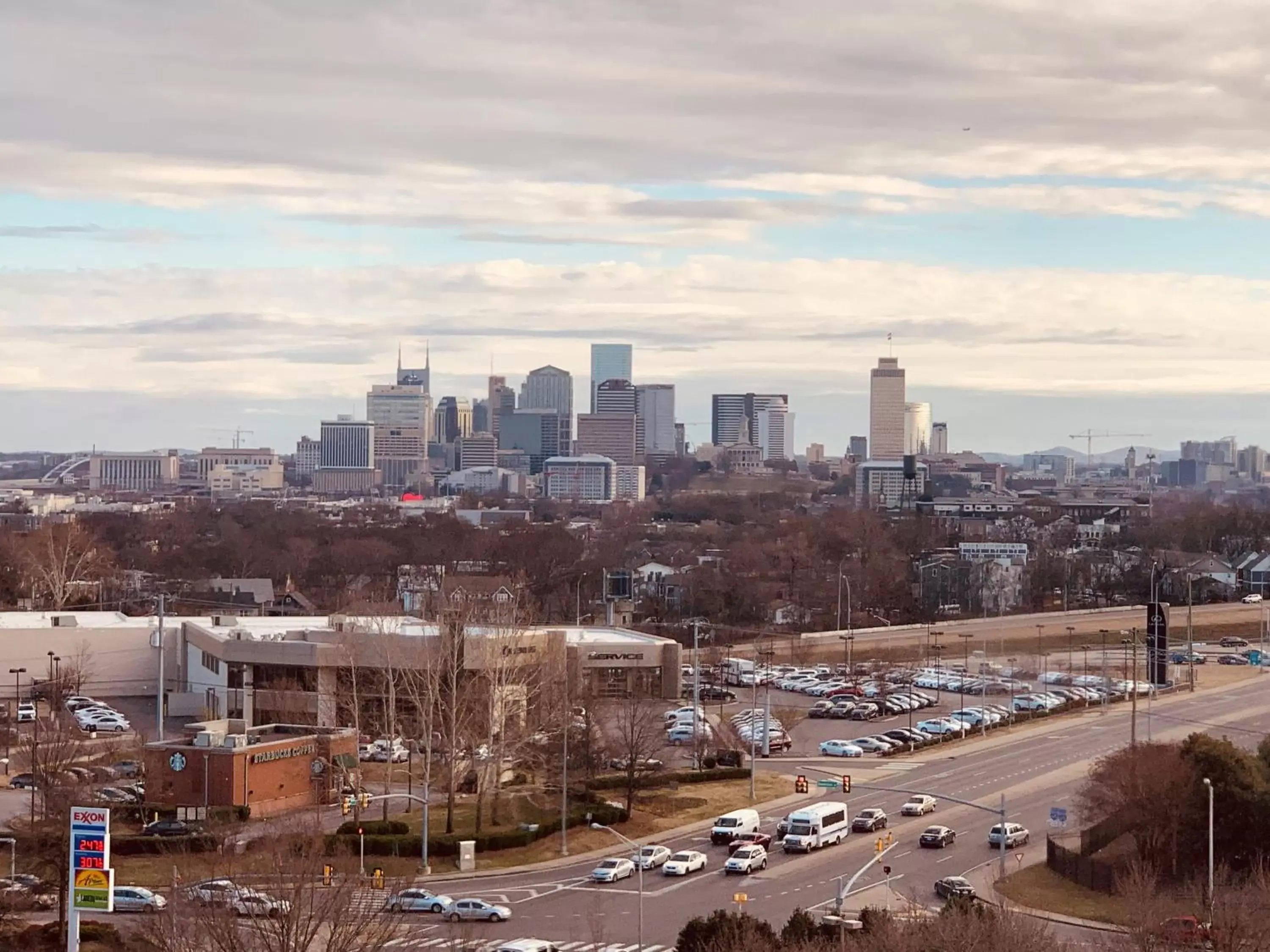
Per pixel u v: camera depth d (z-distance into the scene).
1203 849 144.88
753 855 144.62
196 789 158.38
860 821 162.38
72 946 88.06
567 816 159.50
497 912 126.62
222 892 106.69
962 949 98.56
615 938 121.19
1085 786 170.25
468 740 167.62
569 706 183.25
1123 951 106.38
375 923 112.81
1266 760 158.12
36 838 130.12
